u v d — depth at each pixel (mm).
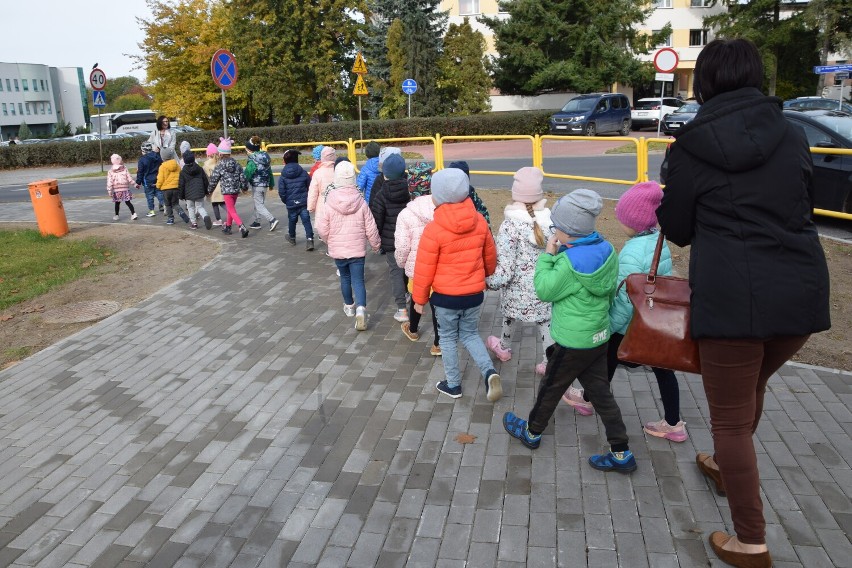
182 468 4164
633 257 3830
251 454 4289
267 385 5309
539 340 6004
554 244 3754
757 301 2674
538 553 3258
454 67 35656
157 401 5098
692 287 2859
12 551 3455
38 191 11578
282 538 3465
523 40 37688
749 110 2684
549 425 4496
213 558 3338
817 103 23844
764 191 2689
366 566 3225
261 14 34656
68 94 110250
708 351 2842
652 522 3445
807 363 5254
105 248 10656
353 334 6371
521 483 3838
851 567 3062
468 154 23875
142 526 3617
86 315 7320
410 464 4098
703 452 4047
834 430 4250
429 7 35344
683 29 45906
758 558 2967
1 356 6242
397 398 4992
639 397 4820
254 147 11484
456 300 4633
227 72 11938
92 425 4762
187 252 10172
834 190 9359
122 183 13250
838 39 36406
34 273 9227
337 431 4539
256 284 8203
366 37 36156
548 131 31328
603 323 3746
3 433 4684
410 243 5539
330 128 29219
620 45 37875
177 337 6457
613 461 3859
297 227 11750
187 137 28375
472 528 3467
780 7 39094
